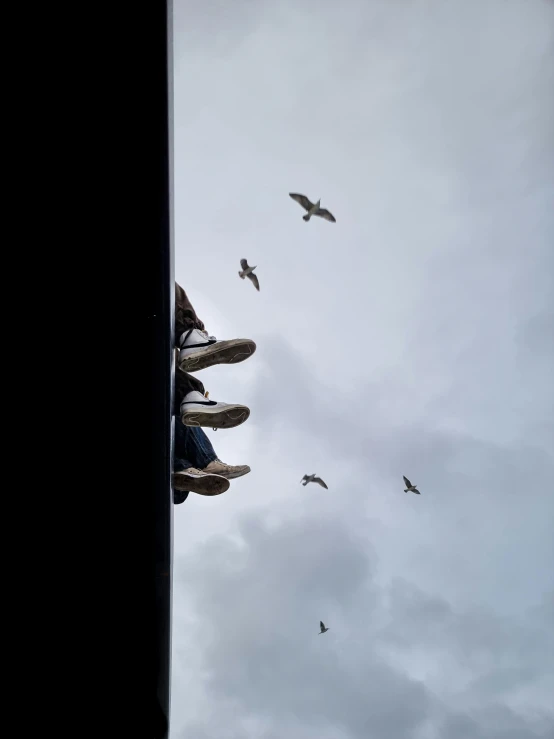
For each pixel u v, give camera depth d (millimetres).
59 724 2654
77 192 1837
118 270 1944
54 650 2527
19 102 1729
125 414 2154
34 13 1652
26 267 1913
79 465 2219
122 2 1667
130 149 1793
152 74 1724
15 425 2139
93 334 2020
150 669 2590
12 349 2023
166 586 2438
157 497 2283
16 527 2301
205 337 2984
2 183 1809
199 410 2805
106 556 2379
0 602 2436
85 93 1735
